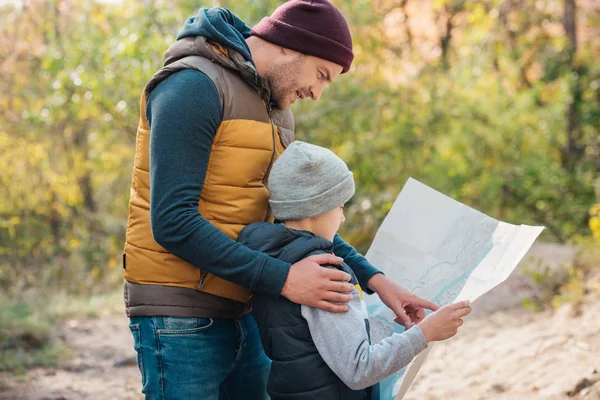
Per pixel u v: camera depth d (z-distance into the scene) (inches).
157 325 76.2
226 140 74.4
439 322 72.6
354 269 86.2
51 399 160.6
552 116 434.0
